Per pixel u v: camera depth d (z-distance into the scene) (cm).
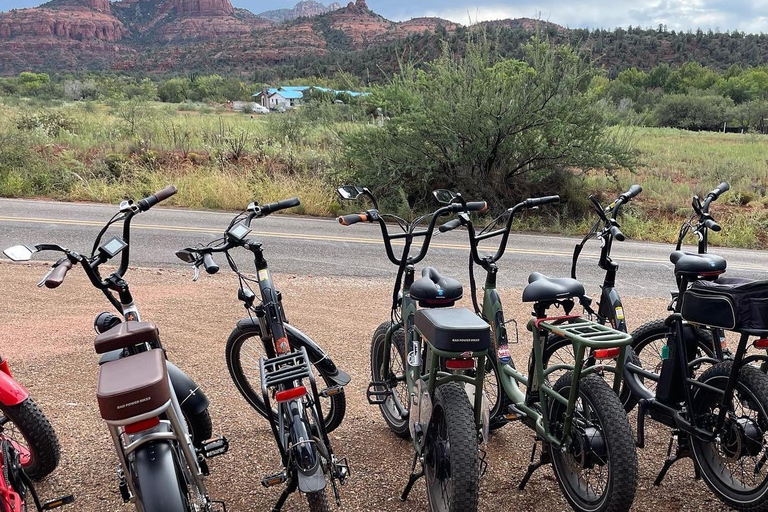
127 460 273
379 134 1764
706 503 384
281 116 2719
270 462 422
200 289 845
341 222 406
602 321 465
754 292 335
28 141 1986
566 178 1836
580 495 360
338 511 369
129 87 9075
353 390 543
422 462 371
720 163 2511
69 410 484
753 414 419
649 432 484
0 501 290
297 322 716
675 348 385
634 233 1617
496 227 1602
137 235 1213
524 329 727
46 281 301
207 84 10100
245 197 1681
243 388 473
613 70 16225
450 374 353
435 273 402
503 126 1667
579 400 372
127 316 356
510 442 466
